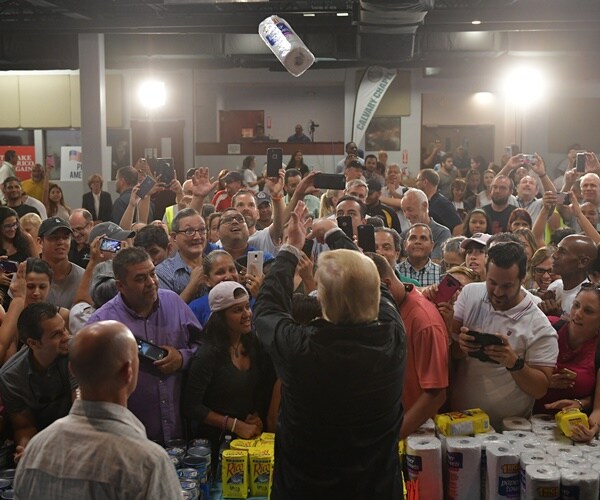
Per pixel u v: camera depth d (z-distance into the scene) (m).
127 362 2.02
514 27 11.63
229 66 15.15
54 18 11.77
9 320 3.59
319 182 3.77
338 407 2.23
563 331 3.34
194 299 3.89
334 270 2.23
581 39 12.98
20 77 15.16
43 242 4.40
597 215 6.39
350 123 16.00
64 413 3.18
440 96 16.00
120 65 15.13
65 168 14.96
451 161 14.02
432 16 11.29
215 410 3.21
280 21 4.89
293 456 2.32
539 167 7.18
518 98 15.55
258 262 3.67
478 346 2.91
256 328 2.38
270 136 18.19
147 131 15.98
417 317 2.94
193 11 11.30
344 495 2.28
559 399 3.30
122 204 7.70
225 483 2.90
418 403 2.91
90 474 1.93
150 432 3.18
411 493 2.83
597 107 15.52
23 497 1.99
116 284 3.26
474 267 4.37
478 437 2.94
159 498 1.94
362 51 12.02
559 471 2.69
